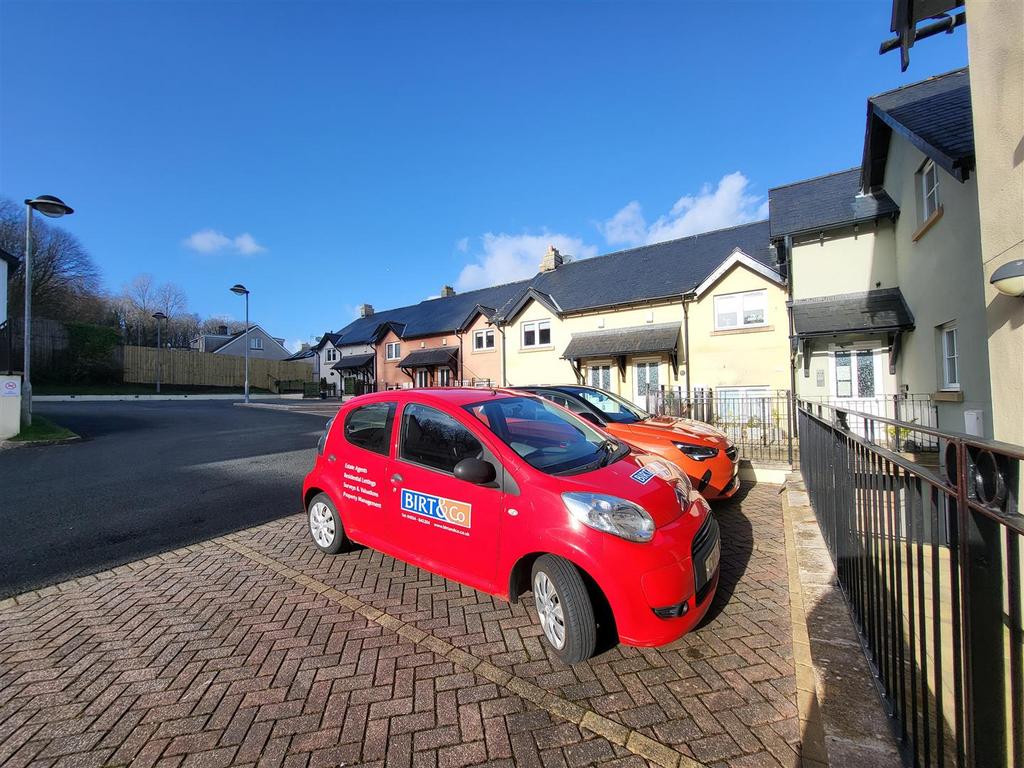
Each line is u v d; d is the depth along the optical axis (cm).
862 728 209
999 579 148
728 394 1394
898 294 1045
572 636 280
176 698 264
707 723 236
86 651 310
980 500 148
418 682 274
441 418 372
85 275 4544
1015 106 323
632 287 1689
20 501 673
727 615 338
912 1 509
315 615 352
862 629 288
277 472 866
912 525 203
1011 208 328
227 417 1975
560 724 239
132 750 228
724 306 1420
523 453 333
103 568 443
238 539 519
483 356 2183
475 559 329
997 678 150
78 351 3584
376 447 414
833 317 1068
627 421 639
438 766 215
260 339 5591
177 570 437
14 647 315
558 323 1828
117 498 689
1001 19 337
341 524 449
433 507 357
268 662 295
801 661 277
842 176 1341
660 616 274
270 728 240
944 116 655
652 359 1564
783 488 638
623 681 270
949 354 786
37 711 255
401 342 2672
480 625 334
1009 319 330
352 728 239
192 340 6675
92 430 1510
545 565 295
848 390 1128
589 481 308
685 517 311
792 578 385
